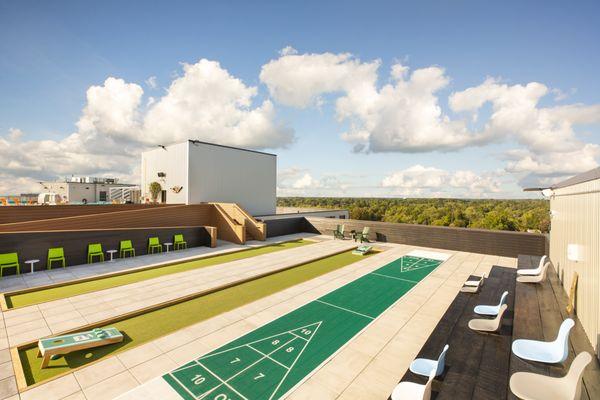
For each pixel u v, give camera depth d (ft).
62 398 17.15
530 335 18.92
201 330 25.76
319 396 17.48
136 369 20.02
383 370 20.12
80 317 28.14
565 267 28.25
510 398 13.66
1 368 19.98
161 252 57.31
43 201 101.24
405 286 38.01
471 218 252.21
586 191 20.61
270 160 101.19
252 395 17.52
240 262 50.49
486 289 29.66
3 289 35.55
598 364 15.61
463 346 18.99
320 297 34.06
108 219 57.31
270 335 24.93
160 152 87.10
